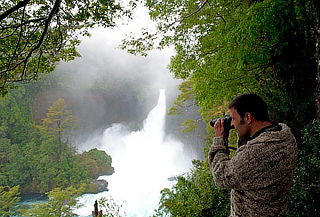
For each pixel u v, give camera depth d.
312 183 3.76
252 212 1.36
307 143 4.27
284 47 6.15
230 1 6.68
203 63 7.22
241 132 1.48
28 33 5.33
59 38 5.61
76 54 6.08
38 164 37.31
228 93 6.73
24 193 36.94
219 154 1.50
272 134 1.36
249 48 5.74
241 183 1.34
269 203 1.33
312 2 5.54
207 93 6.93
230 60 6.26
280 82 6.77
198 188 6.66
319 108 5.18
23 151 38.91
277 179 1.31
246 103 1.44
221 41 6.09
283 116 6.66
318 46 5.04
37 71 5.78
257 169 1.31
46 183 37.00
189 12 7.13
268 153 1.31
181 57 7.42
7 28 5.05
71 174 37.44
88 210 29.84
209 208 6.18
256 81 6.90
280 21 5.41
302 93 6.25
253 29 5.35
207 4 6.98
